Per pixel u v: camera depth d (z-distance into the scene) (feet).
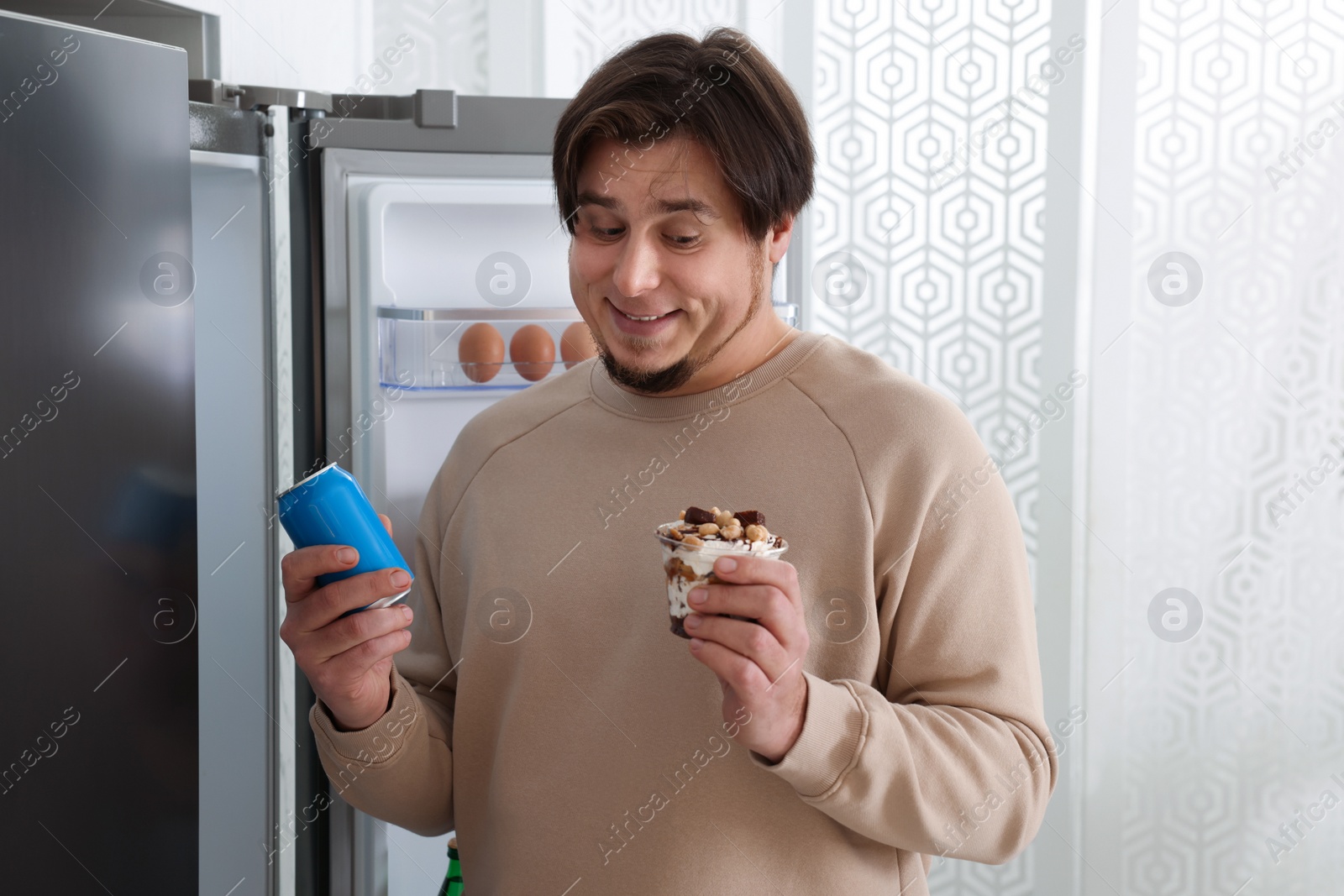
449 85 6.27
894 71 6.94
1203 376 7.04
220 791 4.73
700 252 2.92
